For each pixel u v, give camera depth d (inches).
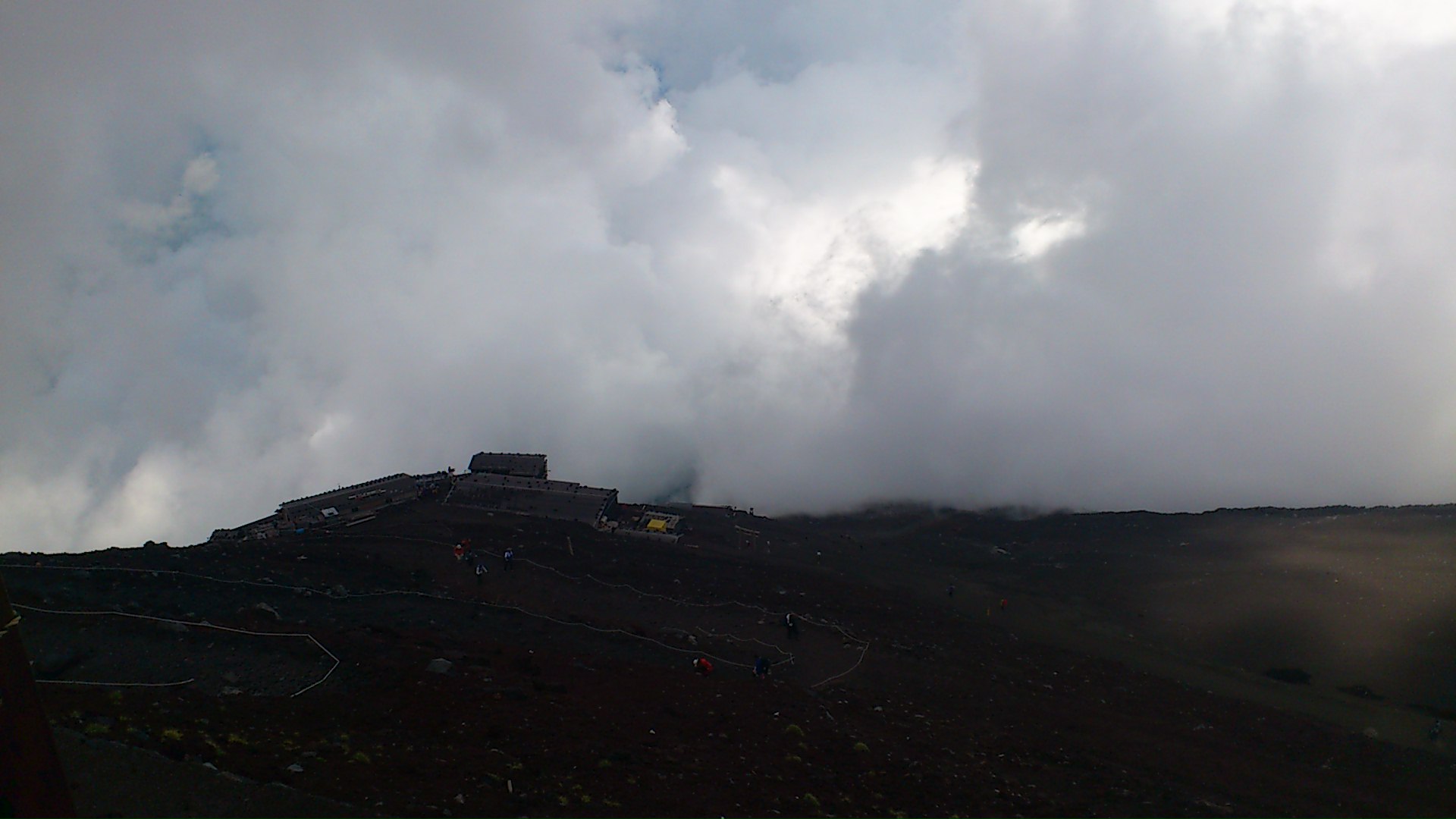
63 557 1652.3
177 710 935.0
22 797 352.5
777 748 1304.1
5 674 351.6
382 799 815.7
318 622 1544.0
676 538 3304.6
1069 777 1507.1
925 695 1930.4
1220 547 4020.7
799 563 3427.7
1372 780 1839.3
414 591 1985.7
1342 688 2561.5
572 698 1312.7
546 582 2375.7
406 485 3435.0
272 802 763.4
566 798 925.8
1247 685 2596.0
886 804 1176.8
